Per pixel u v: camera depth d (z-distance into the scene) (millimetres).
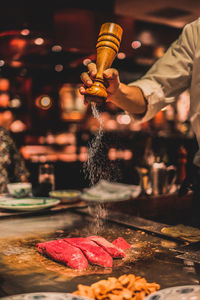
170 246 1492
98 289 945
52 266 1272
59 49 4012
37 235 1653
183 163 2672
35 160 5562
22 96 7473
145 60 4961
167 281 1133
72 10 4035
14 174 2932
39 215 2039
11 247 1484
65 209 2135
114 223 1868
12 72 5523
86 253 1300
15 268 1253
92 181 1773
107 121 7613
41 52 4133
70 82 5664
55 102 7586
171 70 1676
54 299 911
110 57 1277
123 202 2484
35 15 4488
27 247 1486
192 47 1623
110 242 1551
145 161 2768
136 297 928
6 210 2088
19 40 3893
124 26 4418
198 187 1860
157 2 6016
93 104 1278
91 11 4062
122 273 1206
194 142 1790
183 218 2297
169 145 2658
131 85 1652
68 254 1277
